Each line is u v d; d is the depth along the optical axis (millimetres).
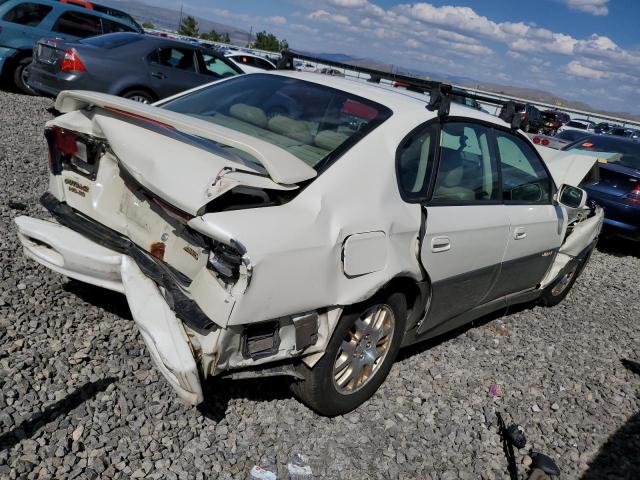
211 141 2740
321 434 2887
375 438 2967
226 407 2891
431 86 3463
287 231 2359
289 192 2562
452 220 3285
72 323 3275
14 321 3182
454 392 3602
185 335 2357
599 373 4387
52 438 2432
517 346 4527
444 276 3336
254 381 3139
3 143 7031
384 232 2793
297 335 2535
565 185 4762
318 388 2789
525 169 4254
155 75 8984
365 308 2854
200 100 3570
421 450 2977
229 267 2227
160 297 2508
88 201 2916
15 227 4426
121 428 2578
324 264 2488
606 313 5855
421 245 3033
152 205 2586
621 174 8164
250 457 2615
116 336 3250
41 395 2658
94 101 2754
